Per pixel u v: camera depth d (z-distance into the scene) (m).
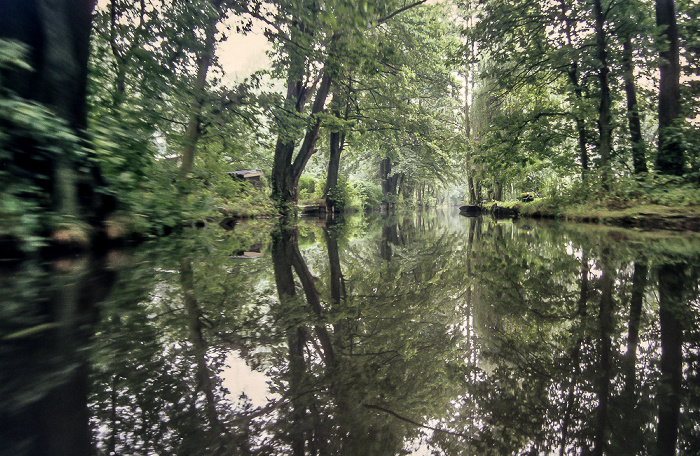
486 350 1.44
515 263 3.65
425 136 16.58
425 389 1.12
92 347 1.24
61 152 3.31
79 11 3.58
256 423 0.86
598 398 1.02
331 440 0.82
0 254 2.88
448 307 2.11
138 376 1.06
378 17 6.79
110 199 4.02
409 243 6.32
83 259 3.06
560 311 1.94
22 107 2.99
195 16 5.95
